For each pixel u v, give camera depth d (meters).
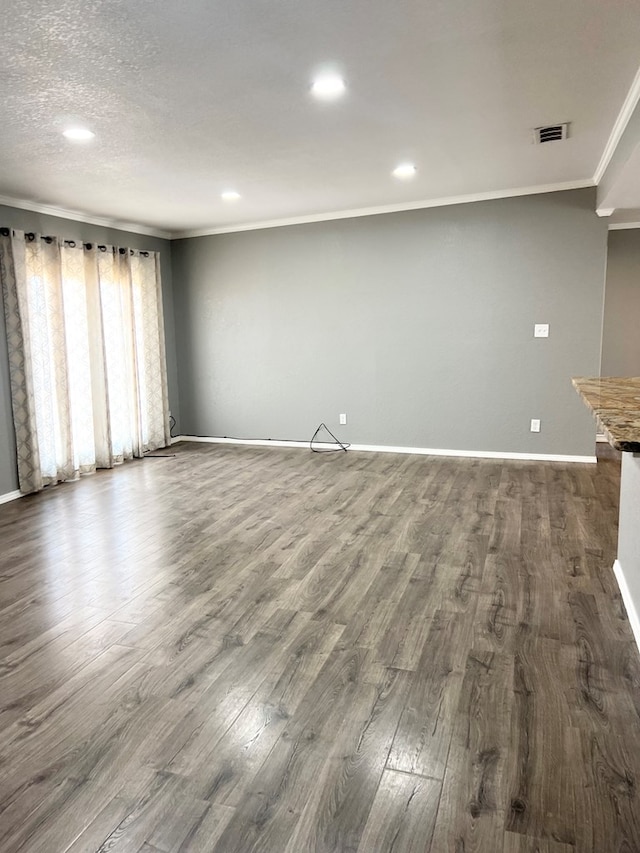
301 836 1.51
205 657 2.35
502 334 5.43
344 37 2.29
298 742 1.85
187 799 1.64
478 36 2.33
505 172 4.45
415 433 5.90
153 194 4.70
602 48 2.44
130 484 5.04
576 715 1.94
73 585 3.04
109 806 1.62
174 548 3.52
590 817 1.54
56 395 5.05
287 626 2.58
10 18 2.07
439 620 2.59
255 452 6.24
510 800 1.60
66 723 1.96
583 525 3.73
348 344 6.02
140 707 2.04
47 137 3.32
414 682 2.15
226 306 6.51
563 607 2.68
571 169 4.42
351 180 4.52
